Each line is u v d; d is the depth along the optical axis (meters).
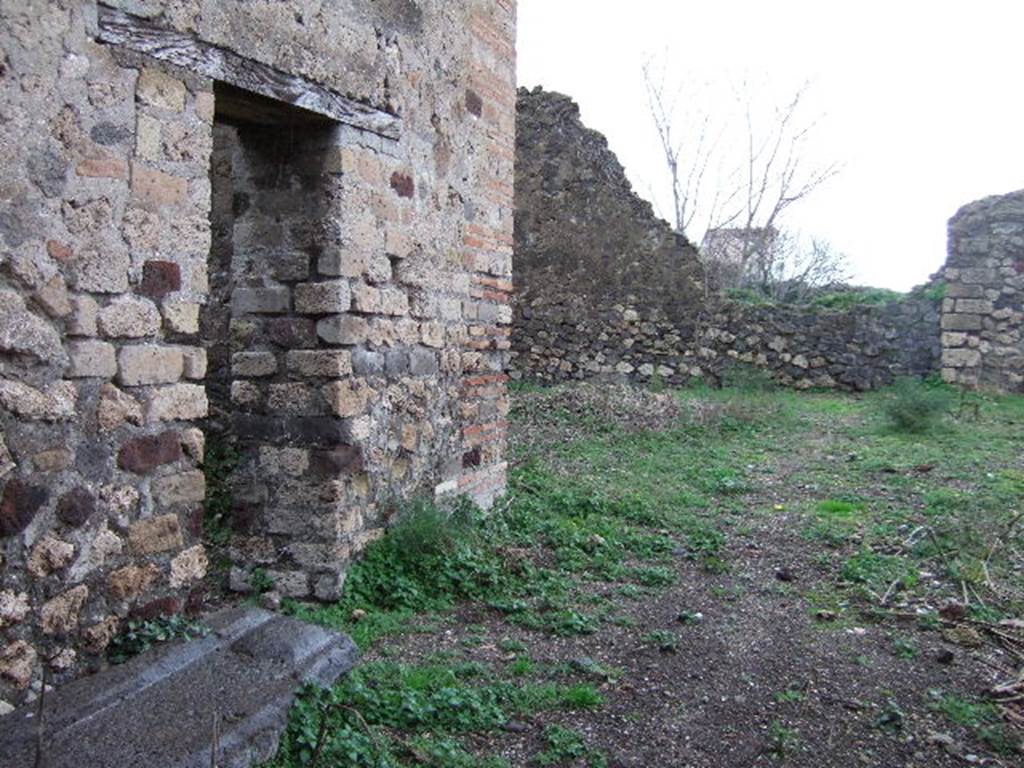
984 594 4.67
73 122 2.96
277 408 4.45
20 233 2.81
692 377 13.66
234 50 3.60
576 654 3.93
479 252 5.73
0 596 2.77
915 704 3.48
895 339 13.53
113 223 3.11
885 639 4.14
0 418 2.78
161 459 3.31
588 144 13.95
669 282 13.78
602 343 13.88
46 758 2.44
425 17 4.95
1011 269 13.02
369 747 2.91
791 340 13.62
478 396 5.82
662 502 6.62
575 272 13.94
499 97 5.93
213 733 2.49
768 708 3.45
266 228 4.45
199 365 3.45
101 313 3.07
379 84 4.55
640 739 3.19
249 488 4.52
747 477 7.61
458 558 4.75
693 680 3.69
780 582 5.00
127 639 3.18
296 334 4.40
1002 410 11.56
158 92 3.26
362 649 3.82
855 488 7.14
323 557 4.37
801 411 11.38
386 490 4.80
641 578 5.00
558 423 9.87
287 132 4.38
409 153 4.86
